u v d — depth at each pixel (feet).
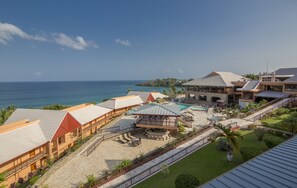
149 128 118.32
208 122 130.52
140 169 71.00
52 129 97.86
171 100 232.94
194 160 71.92
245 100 168.14
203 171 63.36
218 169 63.72
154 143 102.73
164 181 59.82
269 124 98.12
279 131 88.07
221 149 77.20
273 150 42.52
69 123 109.40
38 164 88.99
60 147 100.94
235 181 32.12
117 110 173.78
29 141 86.94
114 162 83.56
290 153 40.19
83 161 84.94
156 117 120.47
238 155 72.28
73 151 91.81
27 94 580.71
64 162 82.64
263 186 29.84
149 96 222.89
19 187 70.13
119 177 66.90
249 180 31.94
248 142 80.94
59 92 643.45
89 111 138.00
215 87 209.46
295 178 31.09
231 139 67.56
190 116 136.05
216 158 71.56
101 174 74.02
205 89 217.56
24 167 80.48
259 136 81.97
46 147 93.56
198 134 99.09
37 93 612.70
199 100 214.07
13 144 80.64
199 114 154.20
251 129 97.66
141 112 111.04
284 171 33.47
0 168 72.69
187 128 120.88
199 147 82.84
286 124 85.51
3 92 655.76
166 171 63.82
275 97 149.89
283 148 43.01
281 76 192.54
